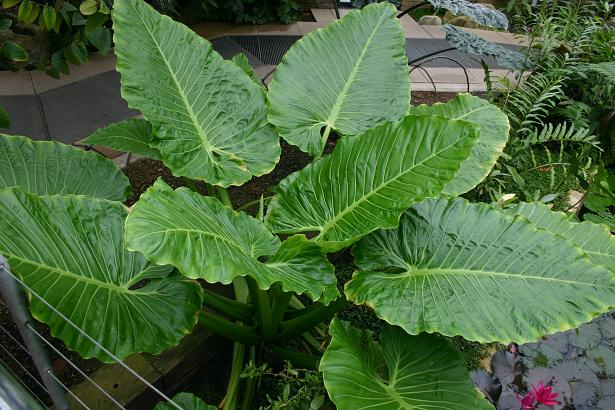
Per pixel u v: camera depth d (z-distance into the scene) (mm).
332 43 1558
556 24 2754
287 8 3963
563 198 2346
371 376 1057
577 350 1708
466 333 1013
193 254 904
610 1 3471
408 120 1207
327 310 1375
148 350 1021
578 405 1542
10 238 975
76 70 2922
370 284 1133
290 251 1140
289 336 1479
